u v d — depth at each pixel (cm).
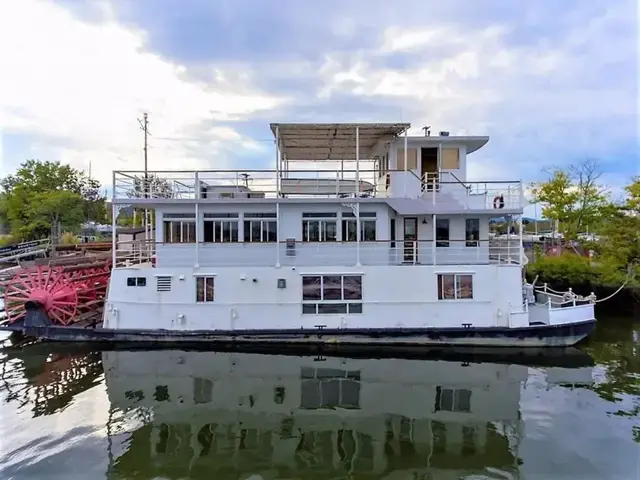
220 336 1672
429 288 1681
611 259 2564
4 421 1100
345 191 1955
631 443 1000
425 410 1172
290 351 1630
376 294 1683
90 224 6278
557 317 1680
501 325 1669
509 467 905
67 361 1539
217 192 1866
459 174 1930
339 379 1383
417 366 1494
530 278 2616
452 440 1014
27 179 5119
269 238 1788
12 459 930
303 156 2333
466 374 1427
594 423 1096
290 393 1280
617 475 877
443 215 1838
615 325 2136
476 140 1889
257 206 1777
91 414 1141
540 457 943
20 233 4734
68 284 2039
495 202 1786
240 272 1683
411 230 1870
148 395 1262
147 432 1048
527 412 1161
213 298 1683
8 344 1722
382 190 2072
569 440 1016
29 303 1792
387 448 980
